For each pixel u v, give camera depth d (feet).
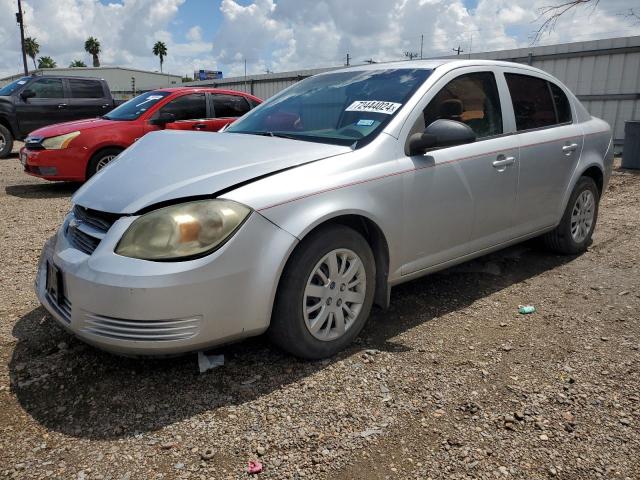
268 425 8.13
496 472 7.20
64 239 9.58
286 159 9.76
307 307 9.56
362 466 7.30
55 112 41.96
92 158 26.94
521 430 8.06
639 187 29.63
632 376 9.54
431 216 11.30
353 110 11.72
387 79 12.39
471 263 15.67
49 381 9.28
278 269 8.89
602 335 11.18
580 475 7.14
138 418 8.28
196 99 29.84
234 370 9.62
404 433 7.98
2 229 19.97
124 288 8.04
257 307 8.85
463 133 10.46
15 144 51.11
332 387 9.13
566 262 15.97
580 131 15.62
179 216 8.37
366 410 8.52
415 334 11.18
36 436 7.86
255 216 8.71
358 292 10.30
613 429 8.07
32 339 10.79
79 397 8.82
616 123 45.09
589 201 16.44
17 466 7.24
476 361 10.07
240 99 31.76
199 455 7.48
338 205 9.52
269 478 7.07
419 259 11.39
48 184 30.68
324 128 11.62
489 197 12.56
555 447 7.69
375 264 10.78
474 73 12.85
